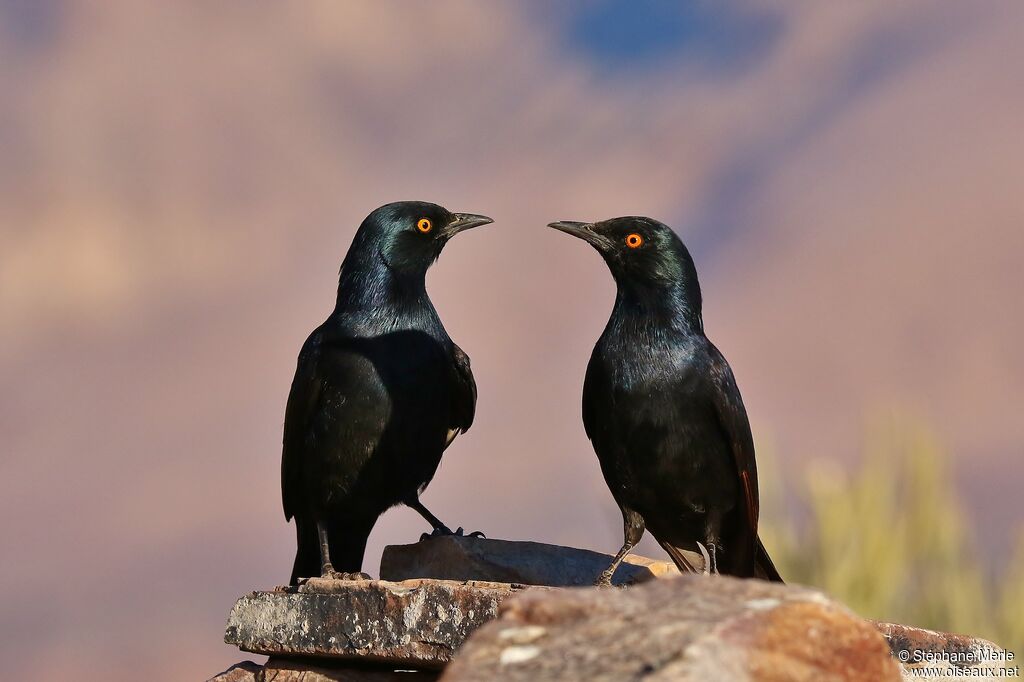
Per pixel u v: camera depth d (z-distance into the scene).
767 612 6.36
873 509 14.55
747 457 11.71
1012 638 14.05
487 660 6.32
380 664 10.13
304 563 14.12
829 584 14.36
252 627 10.27
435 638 9.36
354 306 13.83
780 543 14.65
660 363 11.72
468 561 12.18
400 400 13.42
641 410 11.66
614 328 12.04
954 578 14.40
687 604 6.50
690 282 12.14
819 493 14.67
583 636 6.35
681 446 11.63
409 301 13.88
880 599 14.30
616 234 12.12
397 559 12.56
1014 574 14.43
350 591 9.81
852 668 6.45
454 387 14.28
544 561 12.26
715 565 11.70
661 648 6.11
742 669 6.12
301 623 10.01
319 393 13.45
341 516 13.77
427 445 13.73
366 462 13.36
